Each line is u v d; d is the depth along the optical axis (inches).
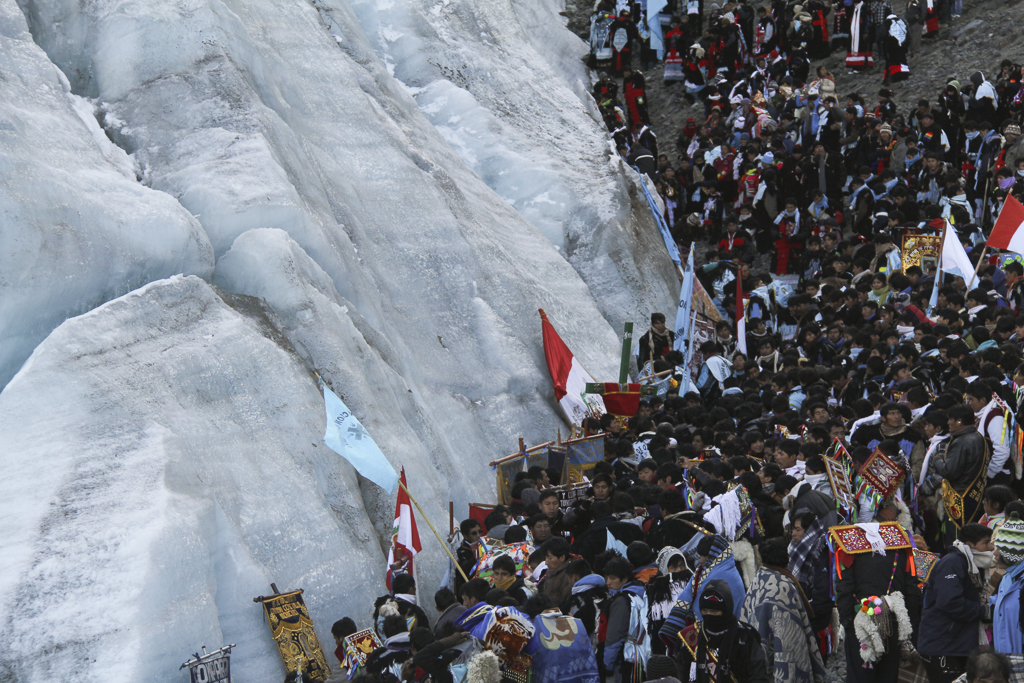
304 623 529.0
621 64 1611.7
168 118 768.3
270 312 668.7
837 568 399.9
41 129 648.4
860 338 778.2
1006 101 1223.5
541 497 573.6
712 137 1352.1
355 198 893.2
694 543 457.7
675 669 361.1
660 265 1149.1
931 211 1086.4
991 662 305.0
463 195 1008.9
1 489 501.7
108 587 473.7
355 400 663.1
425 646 406.0
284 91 903.1
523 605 458.3
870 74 1493.6
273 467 588.1
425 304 877.2
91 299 600.1
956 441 487.2
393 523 630.5
